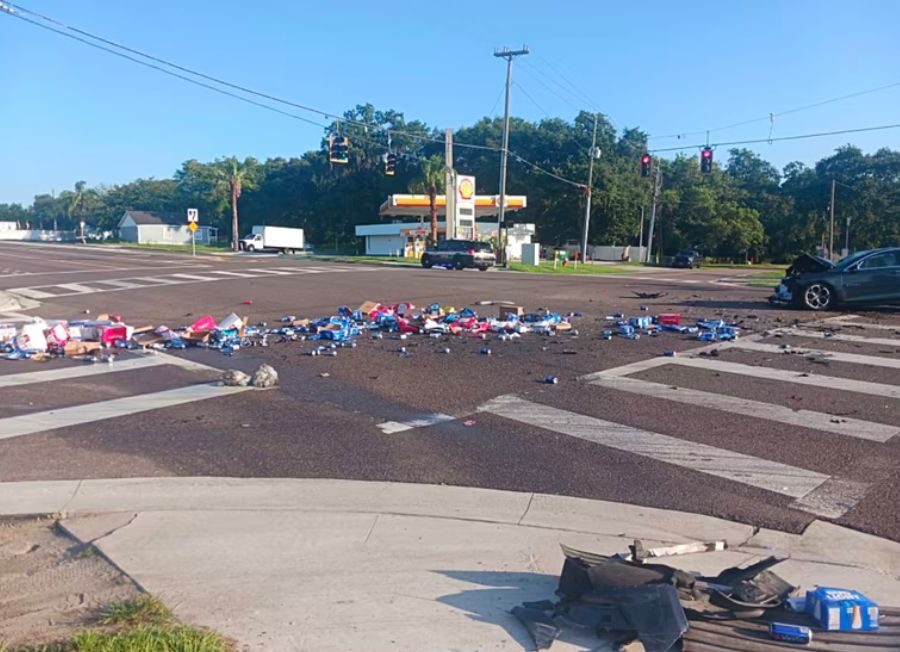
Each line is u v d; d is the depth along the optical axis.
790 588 4.00
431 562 4.61
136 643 3.51
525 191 92.19
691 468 6.42
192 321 17.17
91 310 19.48
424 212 71.94
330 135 37.06
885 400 8.62
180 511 5.51
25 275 31.14
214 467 6.52
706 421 7.84
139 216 112.56
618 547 4.84
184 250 72.56
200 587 4.28
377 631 3.78
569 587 3.98
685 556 4.71
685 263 65.06
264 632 3.77
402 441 7.27
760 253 95.94
